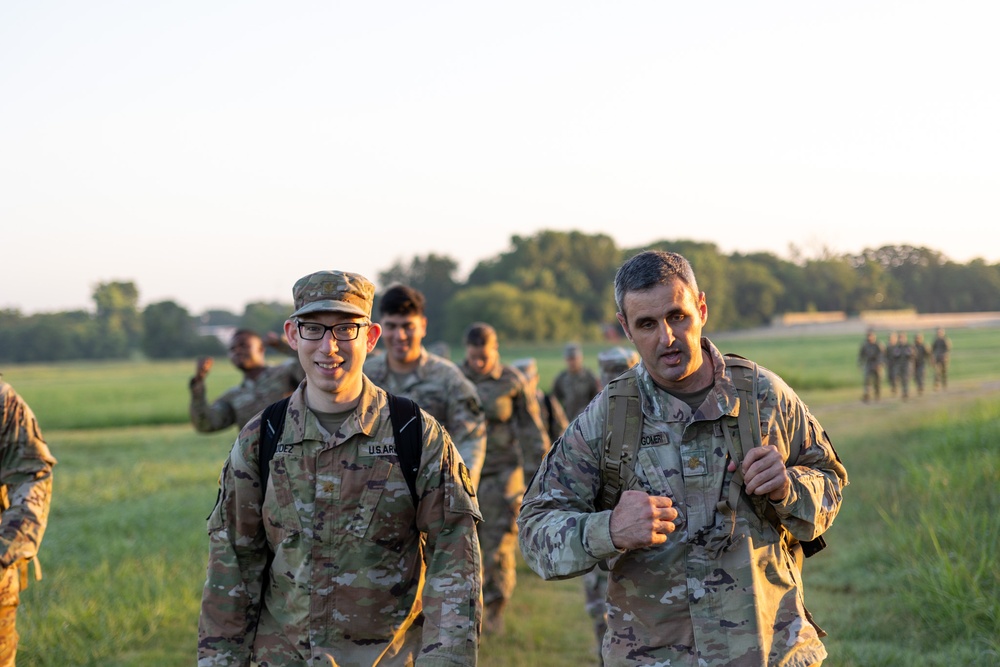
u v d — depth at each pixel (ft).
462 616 9.35
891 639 18.65
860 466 38.06
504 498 22.09
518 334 343.26
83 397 124.98
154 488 42.91
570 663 19.17
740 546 8.62
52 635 19.27
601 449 9.04
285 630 9.51
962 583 19.39
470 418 17.24
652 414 8.92
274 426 9.61
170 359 353.51
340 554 9.41
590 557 8.30
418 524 9.75
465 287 456.86
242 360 22.52
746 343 267.59
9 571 12.42
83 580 24.03
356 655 9.41
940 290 460.14
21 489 12.42
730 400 8.80
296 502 9.43
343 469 9.45
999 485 26.66
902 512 27.27
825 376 110.42
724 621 8.49
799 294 440.45
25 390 140.56
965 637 17.99
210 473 47.91
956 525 22.25
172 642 20.11
